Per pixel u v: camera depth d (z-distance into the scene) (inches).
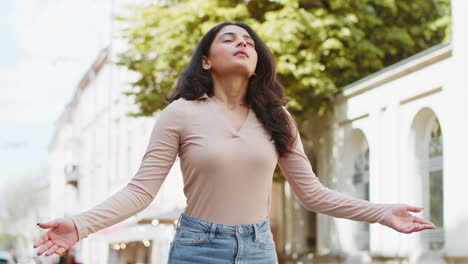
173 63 639.8
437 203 526.0
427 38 716.0
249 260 128.0
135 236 685.9
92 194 1600.6
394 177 566.3
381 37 676.7
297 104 617.6
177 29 615.5
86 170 1713.8
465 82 465.4
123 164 1252.5
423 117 540.1
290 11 597.0
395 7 666.8
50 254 114.9
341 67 641.6
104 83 1476.4
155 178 126.9
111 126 1365.7
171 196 948.0
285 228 821.2
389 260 564.4
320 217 714.2
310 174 136.5
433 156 533.3
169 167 129.3
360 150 656.4
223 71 132.6
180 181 933.8
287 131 132.3
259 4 619.8
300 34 609.0
